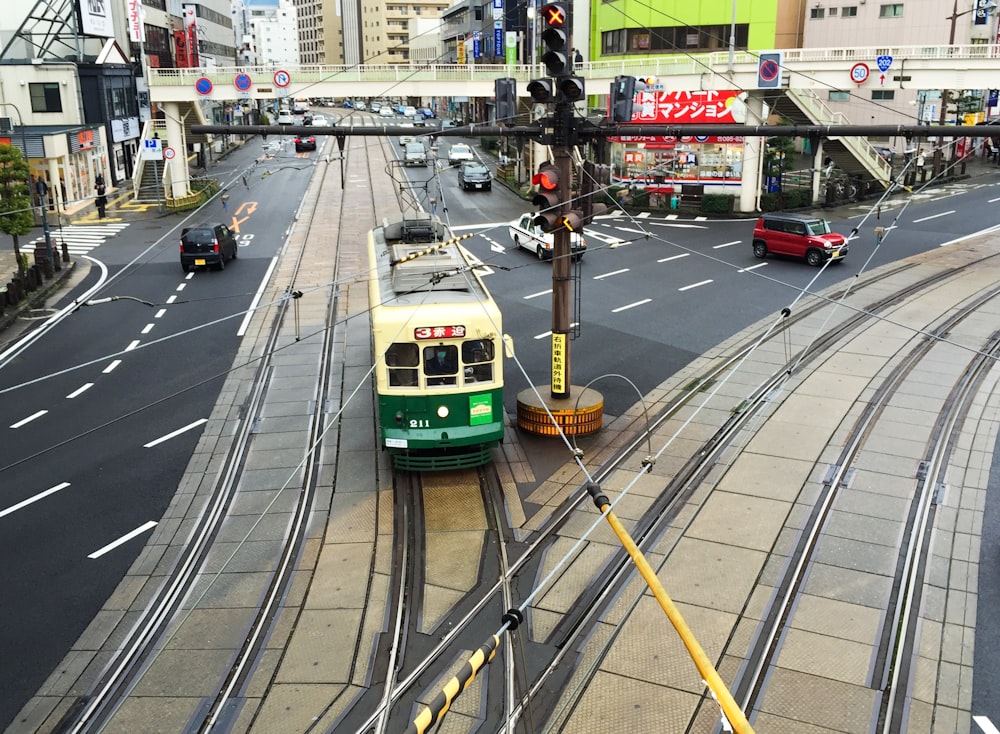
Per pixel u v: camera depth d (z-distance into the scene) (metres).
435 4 149.25
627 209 46.72
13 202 29.39
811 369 20.89
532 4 50.50
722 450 16.48
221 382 21.12
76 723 9.73
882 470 15.52
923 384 19.69
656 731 9.32
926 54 37.44
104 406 19.70
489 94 45.94
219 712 9.84
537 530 13.88
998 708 9.59
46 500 15.28
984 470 15.45
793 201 46.03
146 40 70.88
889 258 33.34
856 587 11.97
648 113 45.34
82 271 33.25
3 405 19.83
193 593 12.31
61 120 51.84
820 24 60.62
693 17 52.88
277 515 14.60
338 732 9.49
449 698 5.65
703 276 31.08
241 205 48.16
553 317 17.42
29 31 52.88
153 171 52.81
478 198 50.31
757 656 10.51
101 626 11.59
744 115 43.75
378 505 14.87
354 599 12.10
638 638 10.92
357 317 26.31
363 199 49.28
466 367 15.27
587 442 17.16
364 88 44.72
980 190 51.75
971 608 11.45
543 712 9.66
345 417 18.86
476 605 11.77
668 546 13.12
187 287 30.55
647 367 21.53
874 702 9.70
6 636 11.38
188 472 16.34
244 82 44.16
